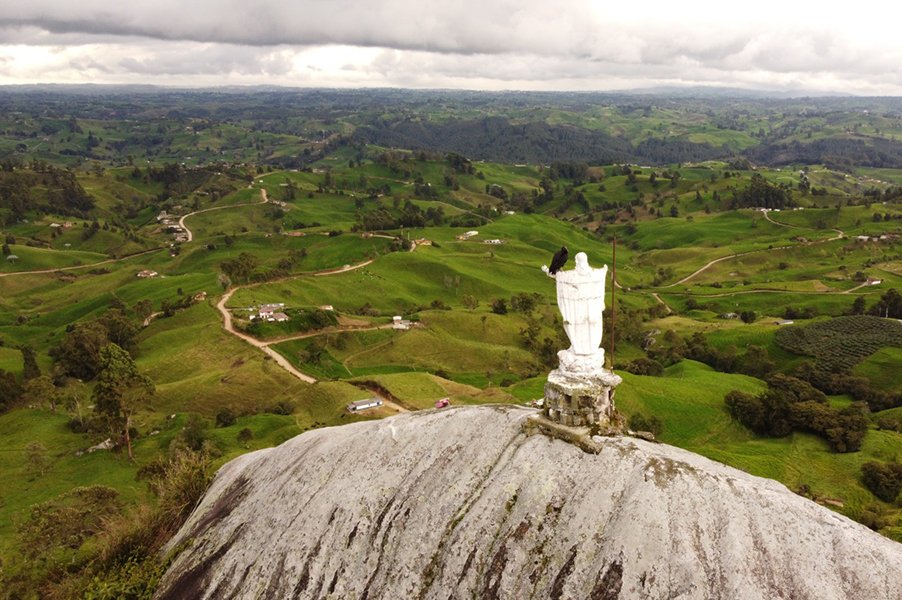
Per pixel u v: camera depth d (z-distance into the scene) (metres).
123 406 69.94
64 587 23.38
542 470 12.58
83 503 40.09
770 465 65.38
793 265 190.00
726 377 96.44
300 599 13.79
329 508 15.18
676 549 10.16
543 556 11.21
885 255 182.00
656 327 138.00
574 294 12.97
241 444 72.19
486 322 131.12
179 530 21.56
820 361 103.38
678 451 13.14
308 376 101.25
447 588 11.86
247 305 128.25
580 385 13.09
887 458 66.56
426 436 15.76
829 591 9.20
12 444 78.62
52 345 132.25
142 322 130.50
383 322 127.19
